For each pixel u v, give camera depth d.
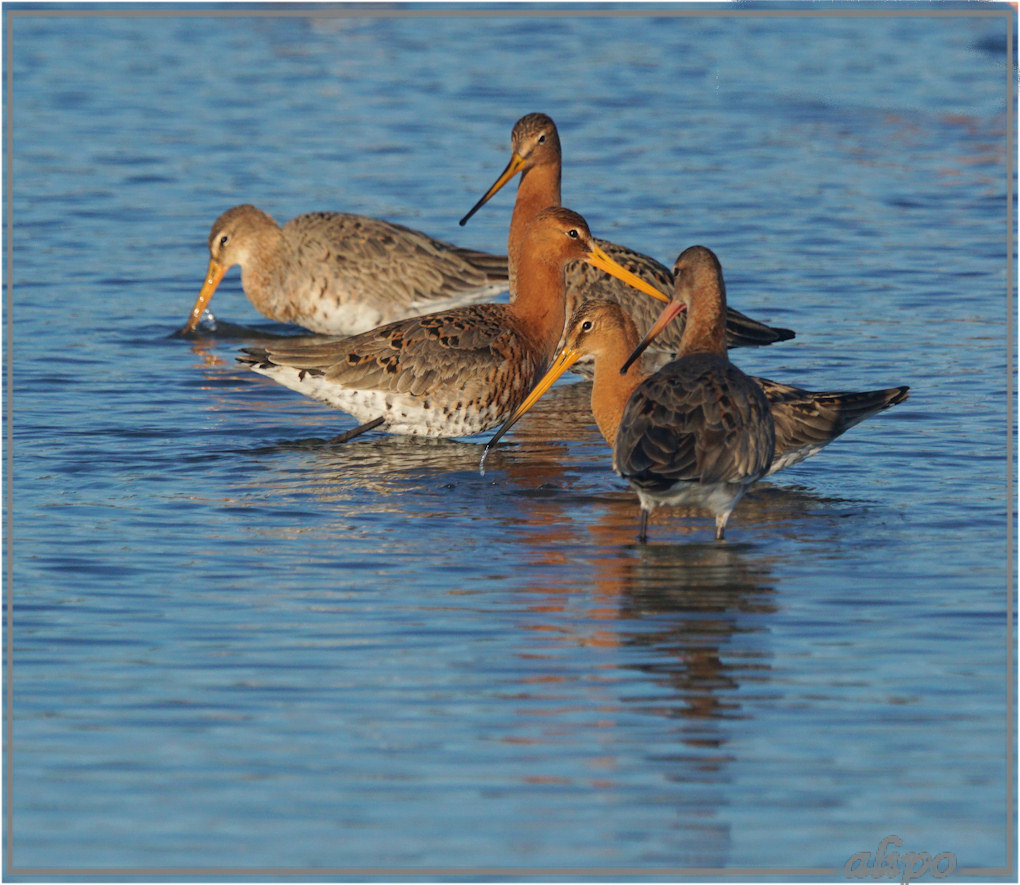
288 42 39.22
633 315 19.61
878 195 27.42
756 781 9.35
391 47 38.66
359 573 12.72
